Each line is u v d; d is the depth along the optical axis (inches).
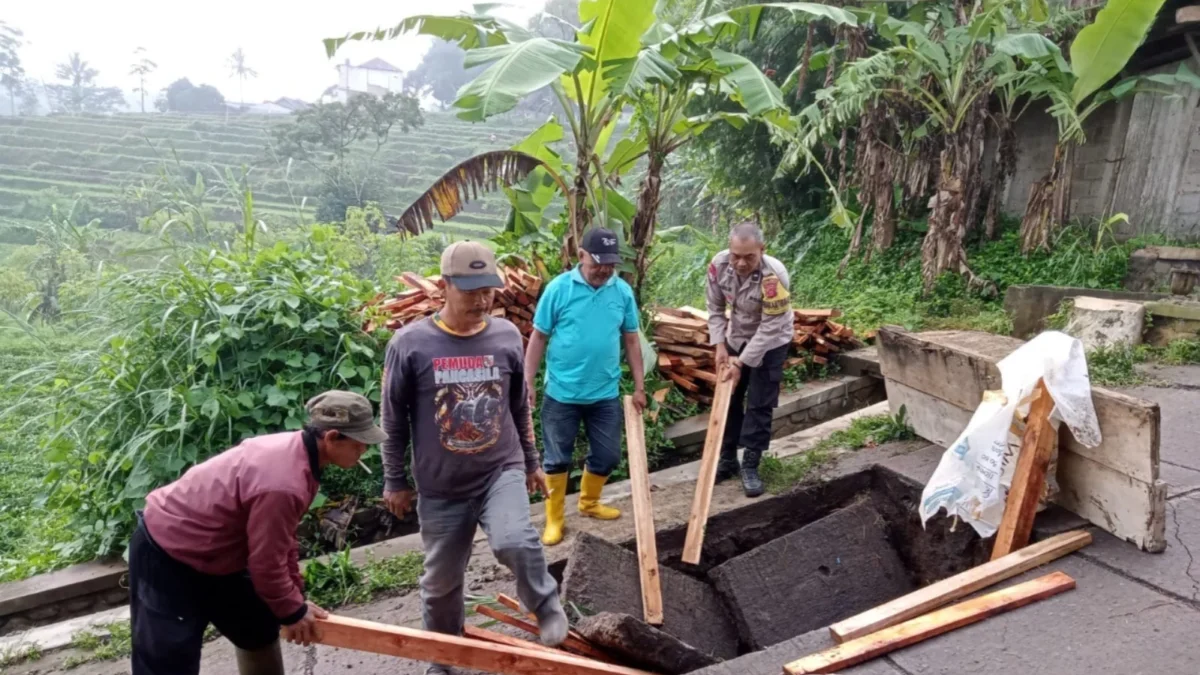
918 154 342.6
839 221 290.7
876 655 106.0
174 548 87.5
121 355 200.7
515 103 170.1
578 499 190.7
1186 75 280.4
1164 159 318.0
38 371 218.8
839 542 167.5
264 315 205.5
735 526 172.2
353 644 96.8
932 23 325.1
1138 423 121.6
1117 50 269.0
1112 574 120.4
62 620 166.7
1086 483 135.3
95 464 189.2
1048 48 272.7
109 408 188.4
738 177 447.5
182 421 180.1
